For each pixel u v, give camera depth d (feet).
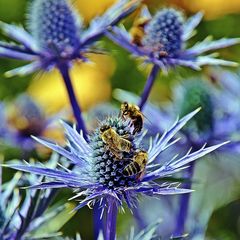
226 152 1.80
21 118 1.98
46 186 1.41
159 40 1.68
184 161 1.42
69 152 1.47
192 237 1.82
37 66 1.67
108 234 1.44
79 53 1.66
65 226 2.19
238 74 2.02
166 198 1.98
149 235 1.58
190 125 1.84
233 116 1.89
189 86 1.90
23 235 1.61
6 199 1.64
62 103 2.17
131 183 1.45
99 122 1.57
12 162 1.75
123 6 1.69
